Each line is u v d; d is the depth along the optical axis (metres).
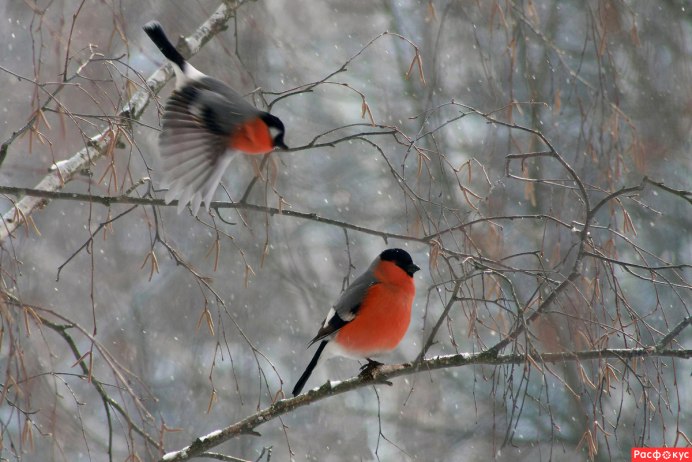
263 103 8.95
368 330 9.23
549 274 8.28
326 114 20.11
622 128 12.29
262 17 14.29
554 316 8.90
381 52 19.81
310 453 16.39
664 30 14.17
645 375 7.57
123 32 8.80
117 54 11.72
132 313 16.39
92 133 12.09
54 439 7.25
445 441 16.88
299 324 16.77
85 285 16.44
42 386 9.44
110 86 10.15
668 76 14.24
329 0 19.06
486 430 16.39
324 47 19.81
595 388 7.45
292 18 18.34
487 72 11.98
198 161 7.85
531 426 15.72
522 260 14.62
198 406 15.71
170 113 7.93
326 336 9.37
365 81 19.95
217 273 16.17
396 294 9.26
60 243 16.56
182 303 16.22
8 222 8.51
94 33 11.09
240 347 15.93
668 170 16.36
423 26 15.40
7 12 14.23
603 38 9.99
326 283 18.42
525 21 11.02
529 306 7.76
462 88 15.18
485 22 11.11
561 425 15.58
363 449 16.80
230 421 15.62
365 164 20.08
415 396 16.48
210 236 16.23
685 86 14.20
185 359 16.31
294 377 16.48
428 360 7.78
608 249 8.39
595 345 7.47
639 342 7.42
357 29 19.70
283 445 16.48
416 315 18.50
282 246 16.94
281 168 16.75
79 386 15.14
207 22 10.65
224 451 15.55
